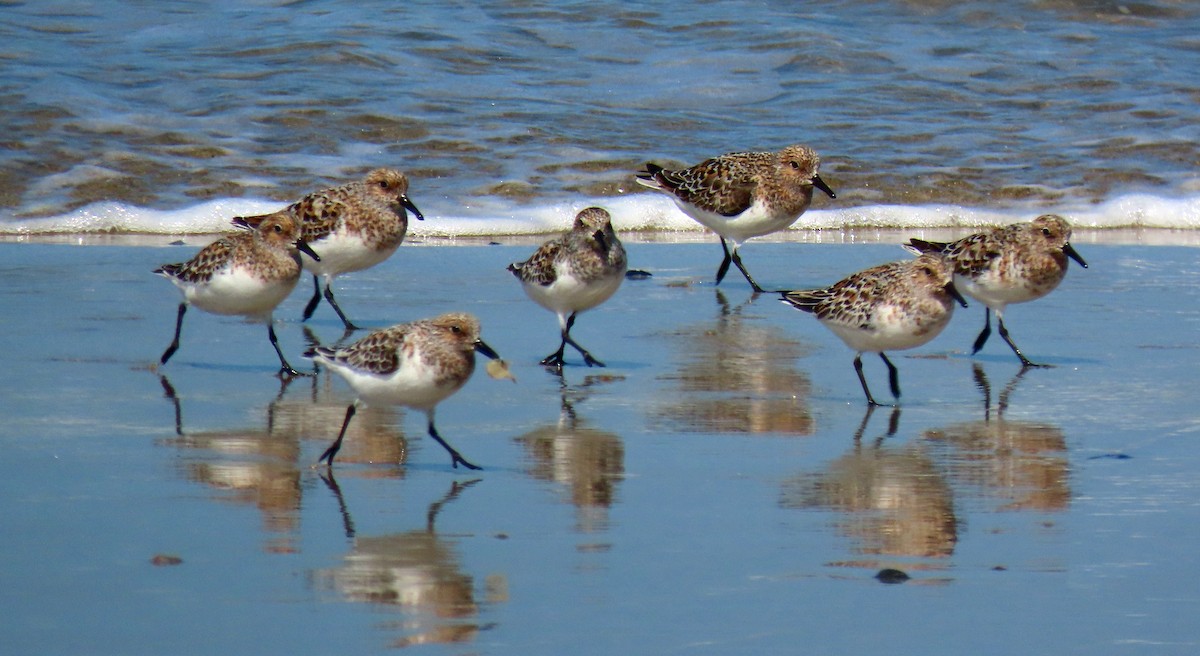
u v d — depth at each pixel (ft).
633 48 102.63
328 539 30.07
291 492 33.35
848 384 45.37
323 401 42.22
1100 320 54.54
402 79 93.40
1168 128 88.69
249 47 98.02
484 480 34.55
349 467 35.55
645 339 51.42
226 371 45.70
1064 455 37.04
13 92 86.33
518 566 28.58
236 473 34.81
